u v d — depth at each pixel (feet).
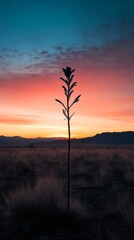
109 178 61.93
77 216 28.25
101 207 34.60
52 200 31.07
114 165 89.04
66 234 24.94
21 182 55.88
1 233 25.45
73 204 30.60
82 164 93.09
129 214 27.40
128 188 49.55
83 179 59.57
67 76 26.22
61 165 87.04
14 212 30.60
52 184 36.14
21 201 31.58
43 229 26.32
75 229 26.35
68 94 26.30
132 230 24.12
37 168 74.79
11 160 95.14
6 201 34.27
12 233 25.44
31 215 29.68
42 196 31.50
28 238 24.14
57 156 119.65
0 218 29.91
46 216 28.40
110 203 36.68
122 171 73.61
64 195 36.70
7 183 55.11
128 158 108.78
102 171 66.95
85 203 35.29
